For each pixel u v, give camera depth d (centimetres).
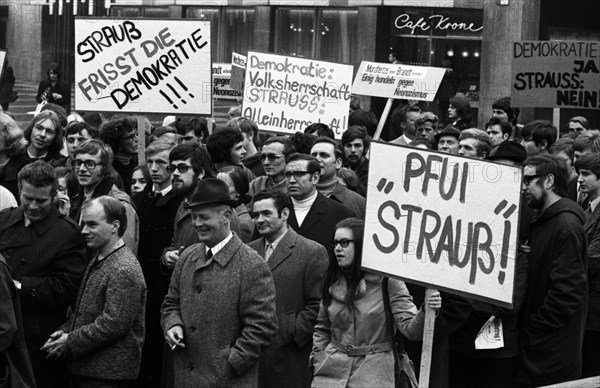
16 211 927
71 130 1185
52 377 912
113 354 892
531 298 938
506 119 1566
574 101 1549
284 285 934
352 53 3331
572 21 3044
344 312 809
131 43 1255
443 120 2994
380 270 794
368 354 806
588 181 1066
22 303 902
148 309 1035
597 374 1030
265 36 3484
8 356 820
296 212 1034
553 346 931
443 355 923
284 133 1532
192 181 1000
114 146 1251
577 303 924
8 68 3234
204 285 839
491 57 3053
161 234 1040
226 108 3011
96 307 894
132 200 1075
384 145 798
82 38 1256
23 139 1173
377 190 799
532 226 948
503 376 943
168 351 934
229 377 830
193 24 1250
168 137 1138
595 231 1034
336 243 809
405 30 3228
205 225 835
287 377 927
